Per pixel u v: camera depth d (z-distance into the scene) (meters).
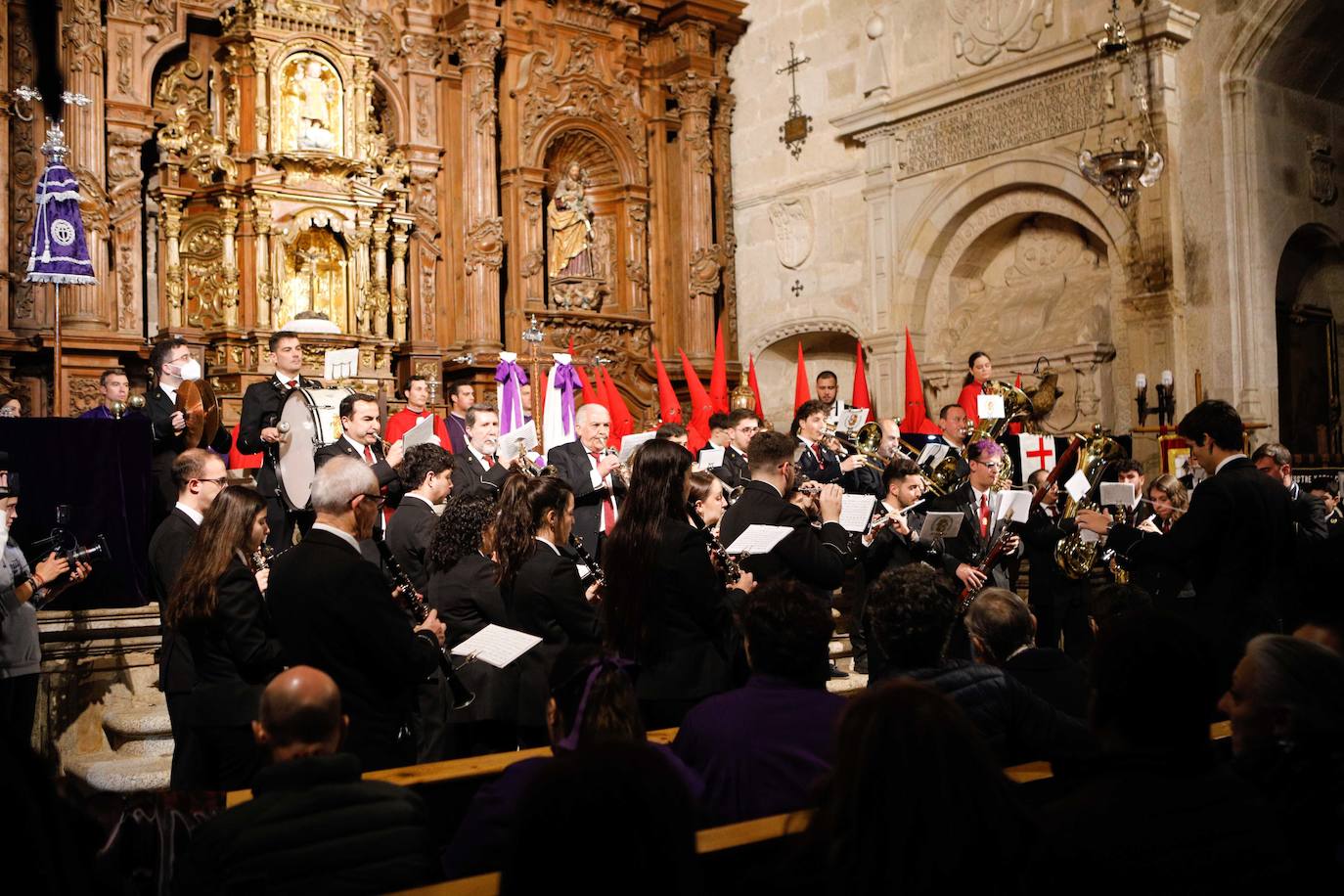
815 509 6.84
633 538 4.70
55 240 10.42
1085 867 2.24
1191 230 12.90
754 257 17.97
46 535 7.05
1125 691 2.42
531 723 4.99
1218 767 2.42
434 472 6.33
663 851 1.67
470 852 2.98
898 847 1.90
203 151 13.85
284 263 14.05
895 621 3.68
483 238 15.57
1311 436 14.02
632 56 17.42
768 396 18.05
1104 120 13.33
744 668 5.13
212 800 3.38
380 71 15.31
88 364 12.73
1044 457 10.82
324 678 2.97
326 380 13.08
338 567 4.14
